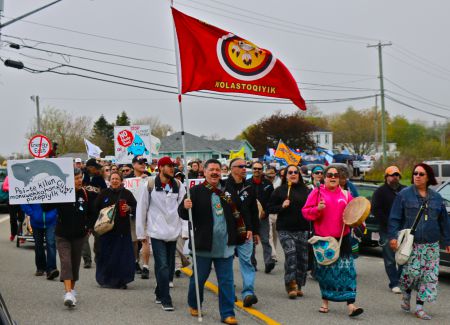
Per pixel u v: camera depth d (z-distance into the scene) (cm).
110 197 991
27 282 1038
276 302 891
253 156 7962
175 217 844
